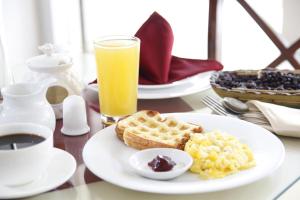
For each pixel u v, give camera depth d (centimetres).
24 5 231
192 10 223
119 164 69
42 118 78
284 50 157
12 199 62
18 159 60
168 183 62
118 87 85
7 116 76
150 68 98
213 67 106
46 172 65
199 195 63
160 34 99
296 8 172
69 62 90
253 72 98
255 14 162
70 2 245
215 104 92
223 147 70
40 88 78
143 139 73
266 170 64
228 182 61
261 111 84
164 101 97
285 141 78
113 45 85
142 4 243
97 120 88
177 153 69
